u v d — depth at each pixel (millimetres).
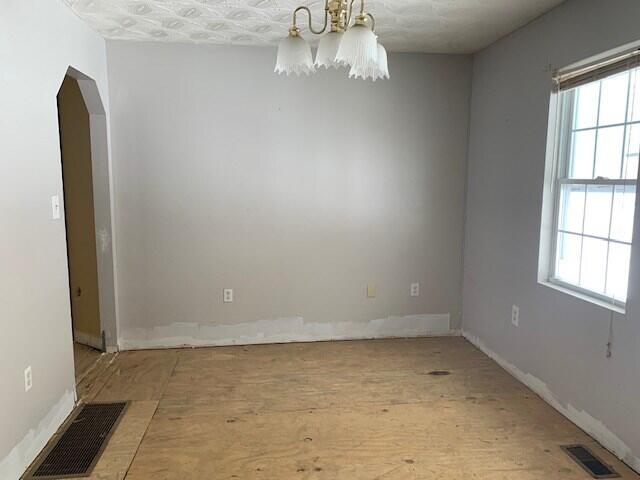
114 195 3604
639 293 2186
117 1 2635
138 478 2158
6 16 2070
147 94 3535
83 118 3500
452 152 3926
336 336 4016
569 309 2688
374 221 3914
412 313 4082
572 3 2615
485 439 2492
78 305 3865
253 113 3658
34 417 2316
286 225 3814
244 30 3195
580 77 2615
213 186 3691
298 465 2258
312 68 1893
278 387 3109
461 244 4047
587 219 2666
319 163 3781
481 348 3791
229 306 3840
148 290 3736
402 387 3119
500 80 3402
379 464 2271
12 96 2119
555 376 2824
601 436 2443
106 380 3199
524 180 3121
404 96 3805
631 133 2324
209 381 3195
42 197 2414
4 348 2049
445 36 3328
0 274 2021
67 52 2742
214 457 2320
